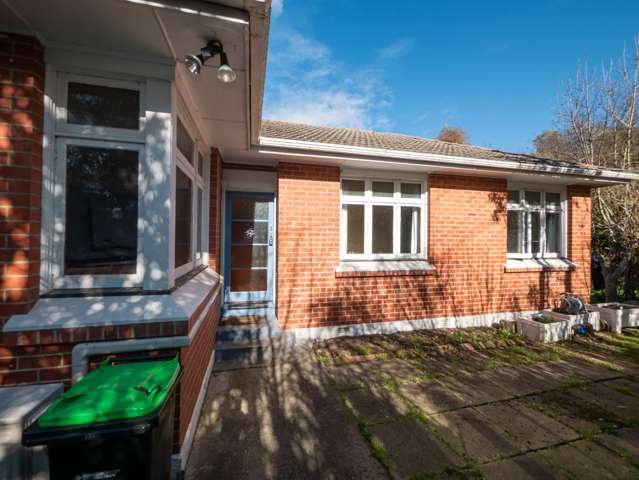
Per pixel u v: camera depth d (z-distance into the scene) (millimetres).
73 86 2486
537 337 5641
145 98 2605
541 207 7152
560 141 10227
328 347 5059
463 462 2576
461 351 5066
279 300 5203
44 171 2355
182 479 2344
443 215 6141
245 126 4008
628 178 6672
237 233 5926
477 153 7383
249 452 2668
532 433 2984
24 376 2168
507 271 6551
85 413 1537
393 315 5812
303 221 5336
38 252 2326
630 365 4613
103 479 1604
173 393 1978
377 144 6305
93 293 2438
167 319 2348
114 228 2578
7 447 1809
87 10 1985
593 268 9648
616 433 3006
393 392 3734
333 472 2453
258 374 4148
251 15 2041
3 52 2172
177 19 2059
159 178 2586
